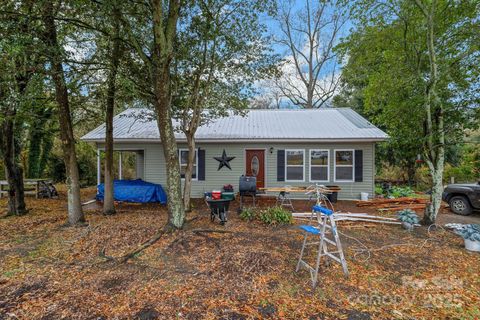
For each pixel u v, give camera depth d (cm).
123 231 600
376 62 819
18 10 539
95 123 1062
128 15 600
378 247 529
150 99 720
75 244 523
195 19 677
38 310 304
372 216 746
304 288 360
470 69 662
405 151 785
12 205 824
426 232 641
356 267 430
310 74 2277
